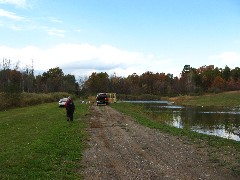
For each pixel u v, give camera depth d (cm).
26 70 9962
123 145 1941
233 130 3256
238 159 1580
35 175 1204
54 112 4291
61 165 1388
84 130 2566
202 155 1669
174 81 15788
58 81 12338
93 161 1507
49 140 1944
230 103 8862
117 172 1319
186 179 1221
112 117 3759
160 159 1567
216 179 1231
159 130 2659
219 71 16062
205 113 5619
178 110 6431
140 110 5284
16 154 1540
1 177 1166
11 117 3547
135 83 15662
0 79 8850
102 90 13700
